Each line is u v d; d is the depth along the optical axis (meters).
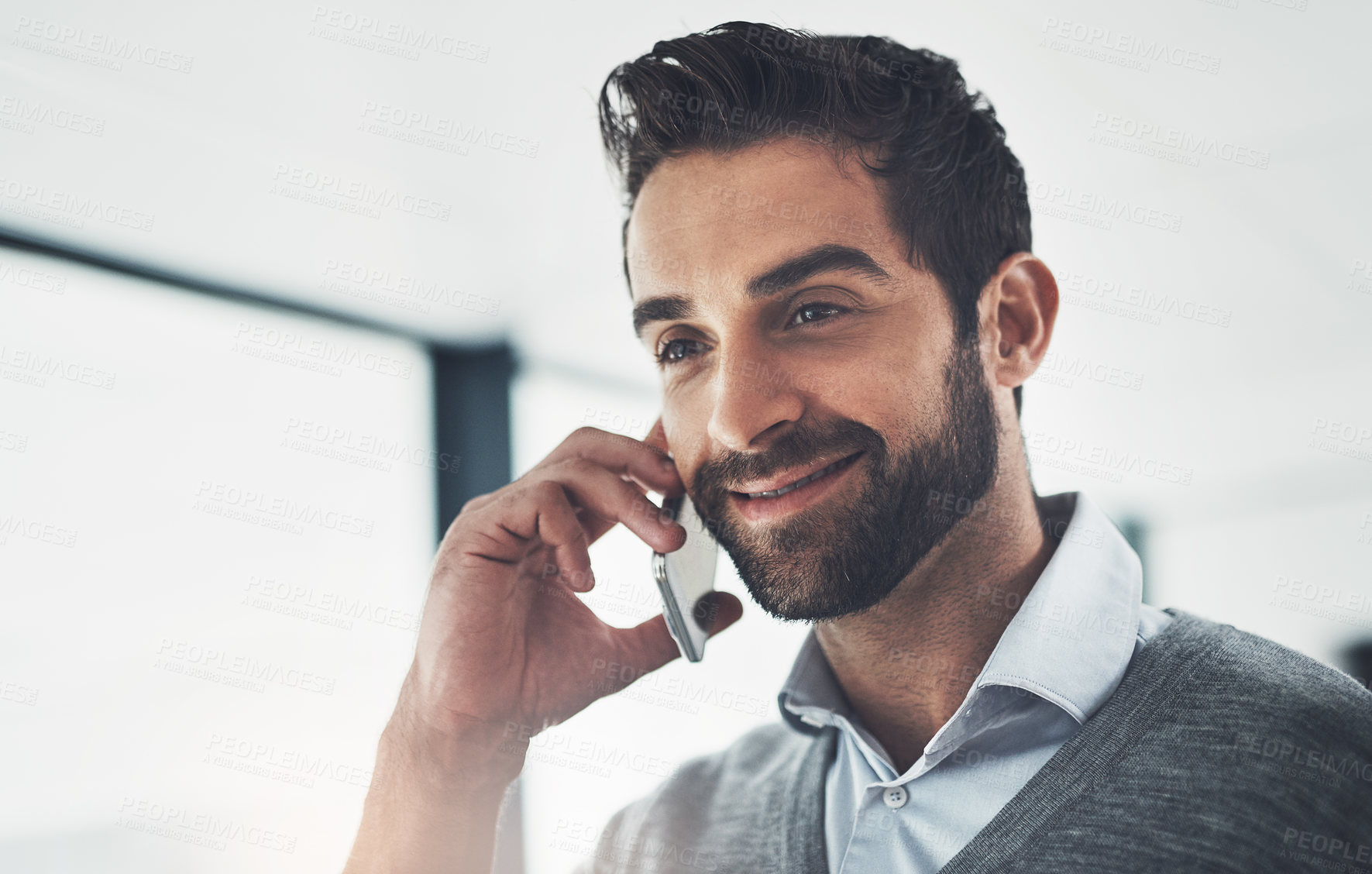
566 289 3.08
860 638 0.94
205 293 2.81
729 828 1.03
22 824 2.37
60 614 2.52
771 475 0.89
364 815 1.05
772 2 1.91
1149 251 2.73
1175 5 1.85
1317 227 2.55
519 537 1.07
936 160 0.93
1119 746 0.77
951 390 0.91
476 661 1.05
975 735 0.85
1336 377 3.40
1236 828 0.70
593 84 2.17
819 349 0.88
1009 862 0.75
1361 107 2.08
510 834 2.75
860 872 0.85
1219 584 4.48
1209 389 3.49
